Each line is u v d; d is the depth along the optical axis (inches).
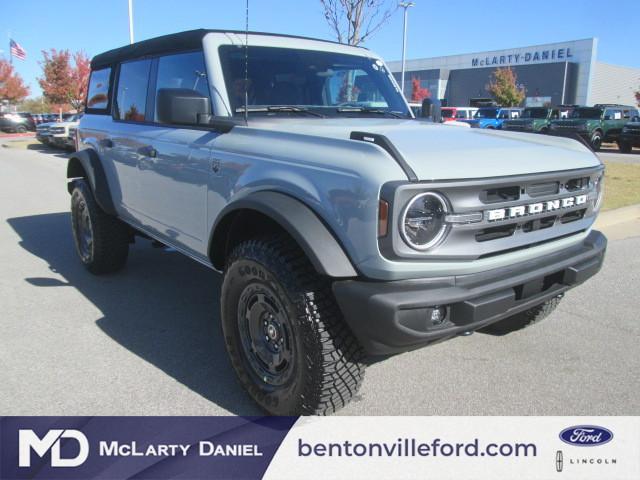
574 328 165.0
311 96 147.9
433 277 97.2
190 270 219.1
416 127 129.8
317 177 101.7
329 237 98.4
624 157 778.2
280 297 105.0
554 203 110.2
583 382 132.3
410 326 92.9
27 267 222.1
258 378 117.0
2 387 126.1
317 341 100.4
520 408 120.9
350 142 100.0
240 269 112.9
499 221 100.1
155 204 158.1
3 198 399.5
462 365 140.6
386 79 172.2
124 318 168.7
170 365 138.7
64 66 1510.8
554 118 984.3
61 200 393.4
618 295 193.9
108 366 137.3
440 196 93.1
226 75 135.9
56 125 824.9
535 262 111.3
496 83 1836.9
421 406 121.2
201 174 132.8
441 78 2225.6
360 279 98.0
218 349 148.3
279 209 102.3
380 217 91.5
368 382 131.4
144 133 160.6
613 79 2007.9
